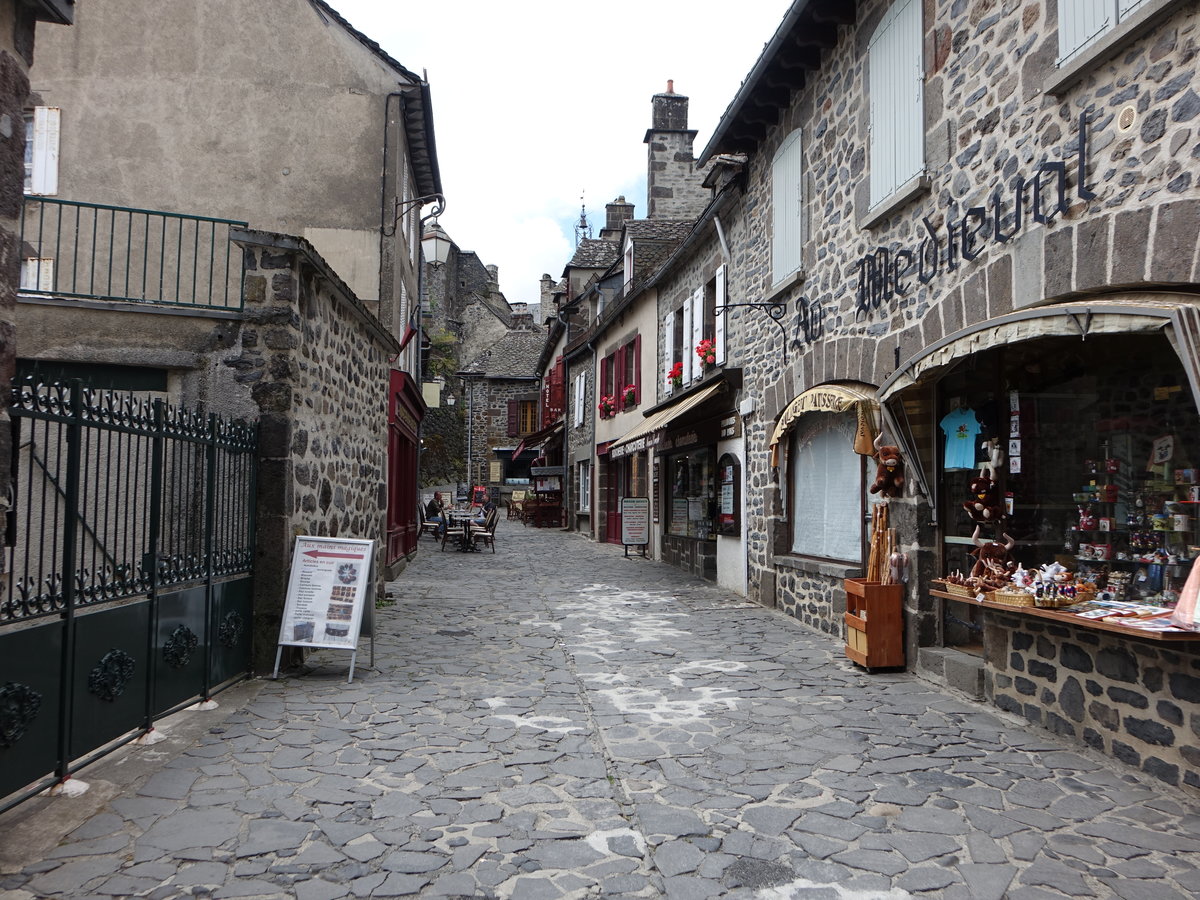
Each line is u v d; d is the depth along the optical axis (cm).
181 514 484
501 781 382
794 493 898
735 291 1085
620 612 898
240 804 351
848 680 582
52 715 360
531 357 3784
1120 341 456
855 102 700
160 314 596
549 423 2941
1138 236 372
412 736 448
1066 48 420
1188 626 339
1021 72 468
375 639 720
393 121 1123
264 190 1089
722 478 1135
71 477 371
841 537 776
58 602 364
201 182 1077
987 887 283
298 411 619
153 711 450
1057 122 436
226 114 1091
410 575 1241
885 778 387
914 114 588
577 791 370
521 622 827
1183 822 336
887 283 632
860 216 683
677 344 1412
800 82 838
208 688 516
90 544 559
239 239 586
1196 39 345
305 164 1100
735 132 959
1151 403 436
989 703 515
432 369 4038
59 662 364
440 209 1198
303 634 576
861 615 624
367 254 1100
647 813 346
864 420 645
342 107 1113
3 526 312
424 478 3766
